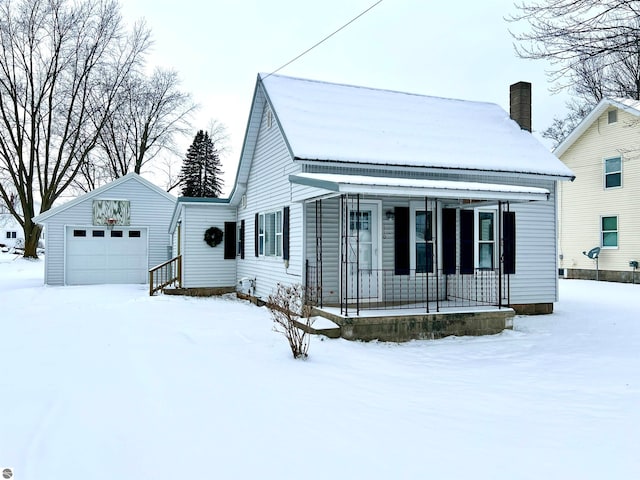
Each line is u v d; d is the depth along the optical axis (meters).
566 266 23.14
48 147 28.77
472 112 15.11
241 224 16.56
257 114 14.19
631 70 16.47
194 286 16.53
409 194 9.09
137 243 21.62
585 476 3.74
